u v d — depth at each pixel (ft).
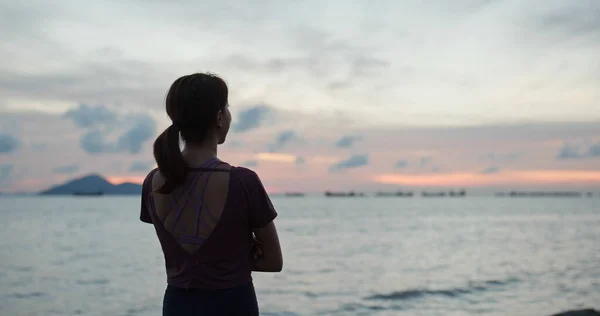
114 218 204.03
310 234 126.21
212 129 6.46
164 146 6.18
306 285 46.34
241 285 6.29
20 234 120.06
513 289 42.39
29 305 38.27
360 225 167.84
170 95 6.42
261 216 6.28
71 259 70.54
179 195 6.24
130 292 43.98
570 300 37.63
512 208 384.06
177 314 6.22
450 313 33.37
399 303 36.99
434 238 112.16
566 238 109.29
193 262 6.13
